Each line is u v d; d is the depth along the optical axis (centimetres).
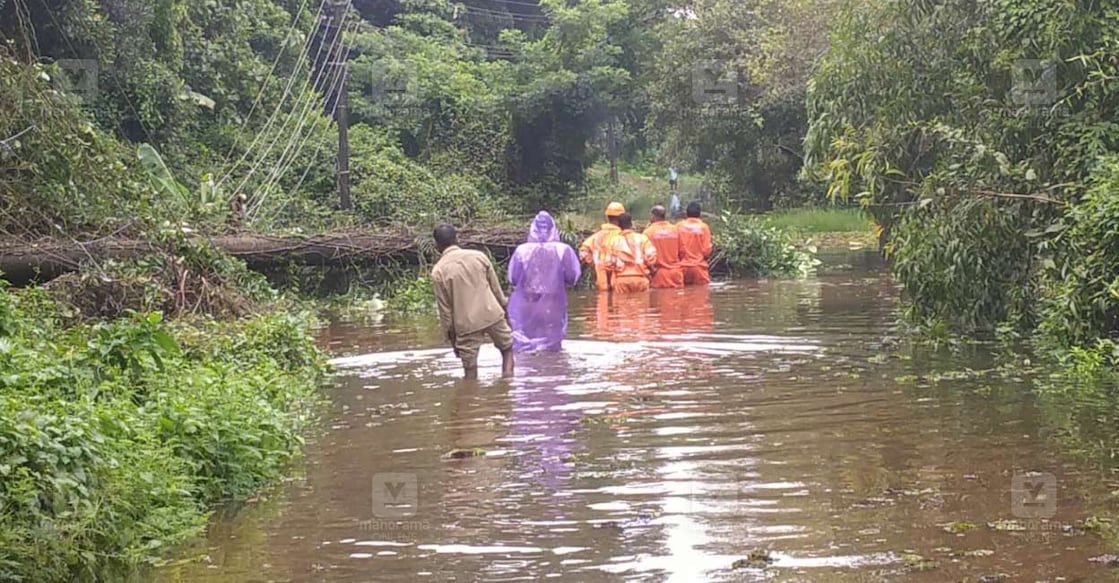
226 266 1385
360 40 3825
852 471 643
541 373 1038
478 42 4756
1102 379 902
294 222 2280
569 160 4003
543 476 652
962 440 711
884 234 1536
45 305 1052
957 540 515
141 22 2284
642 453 701
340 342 1316
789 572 477
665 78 3819
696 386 939
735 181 4012
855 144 1245
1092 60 1030
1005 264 1130
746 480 629
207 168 2553
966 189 1099
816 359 1068
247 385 824
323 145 2984
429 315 1620
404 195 2884
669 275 1892
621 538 531
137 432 617
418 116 3750
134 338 815
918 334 1201
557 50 3941
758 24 3712
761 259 2100
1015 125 1102
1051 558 487
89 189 1294
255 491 645
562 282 1197
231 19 2966
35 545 486
